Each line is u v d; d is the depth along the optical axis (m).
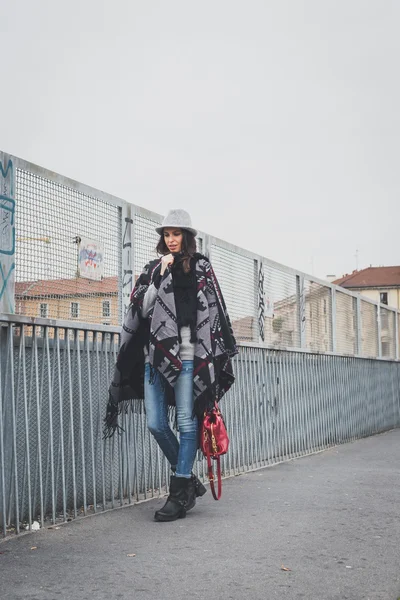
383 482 6.74
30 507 4.55
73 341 5.25
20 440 4.65
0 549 4.11
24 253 4.91
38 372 4.83
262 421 8.65
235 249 8.42
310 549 4.12
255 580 3.54
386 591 3.39
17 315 4.51
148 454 6.07
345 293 13.25
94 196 5.72
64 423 5.09
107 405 5.18
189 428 4.99
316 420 10.74
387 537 4.42
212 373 4.93
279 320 9.79
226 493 6.11
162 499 5.84
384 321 16.17
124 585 3.44
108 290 5.88
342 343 12.85
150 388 5.04
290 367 9.84
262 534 4.49
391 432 14.95
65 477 5.02
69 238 5.41
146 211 6.52
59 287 5.27
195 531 4.58
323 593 3.35
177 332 4.88
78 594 3.30
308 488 6.38
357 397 13.20
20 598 3.24
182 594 3.32
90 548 4.14
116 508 5.40
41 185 5.09
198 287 4.98
